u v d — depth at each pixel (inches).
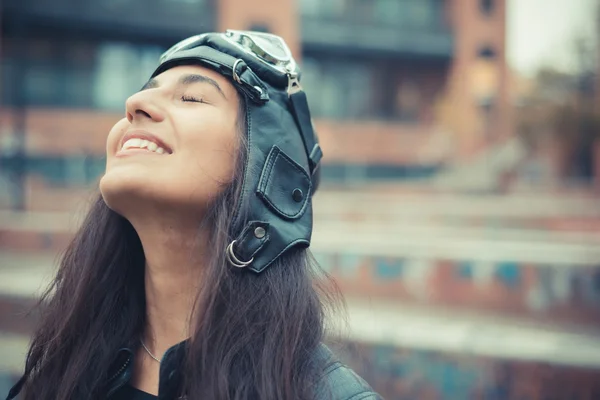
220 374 35.0
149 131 37.9
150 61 742.5
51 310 46.4
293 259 39.4
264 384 34.9
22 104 679.1
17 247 318.0
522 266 193.5
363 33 849.5
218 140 37.9
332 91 869.2
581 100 789.9
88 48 716.7
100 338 43.3
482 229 355.3
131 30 719.7
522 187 711.1
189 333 37.2
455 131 868.6
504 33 896.9
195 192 37.2
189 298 40.6
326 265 235.0
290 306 37.6
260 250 37.3
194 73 39.6
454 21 890.1
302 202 40.1
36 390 44.9
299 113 41.8
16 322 195.5
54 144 682.8
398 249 219.3
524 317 190.2
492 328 173.2
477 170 774.5
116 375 42.4
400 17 869.8
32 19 686.5
